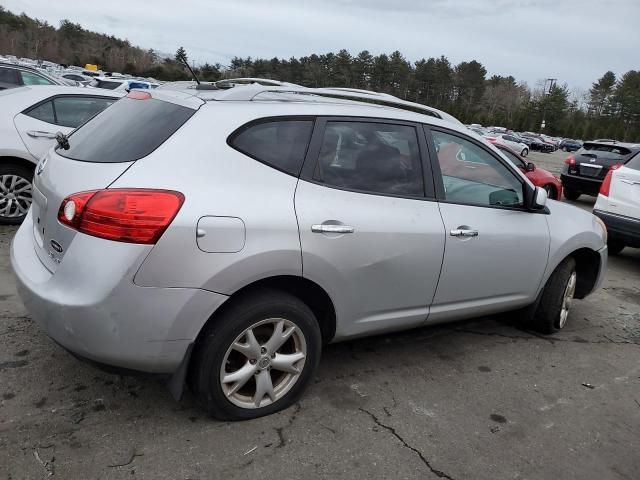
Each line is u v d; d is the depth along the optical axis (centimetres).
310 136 294
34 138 570
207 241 247
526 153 3403
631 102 10250
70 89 616
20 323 369
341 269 292
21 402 286
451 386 348
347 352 380
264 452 265
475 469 269
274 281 282
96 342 243
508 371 376
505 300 396
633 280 650
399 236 312
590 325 481
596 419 326
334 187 295
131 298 239
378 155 319
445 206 342
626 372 393
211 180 256
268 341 280
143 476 242
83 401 292
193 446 264
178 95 297
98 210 239
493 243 364
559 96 9800
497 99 11538
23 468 240
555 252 413
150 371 255
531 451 288
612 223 691
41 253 279
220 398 272
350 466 262
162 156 254
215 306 255
